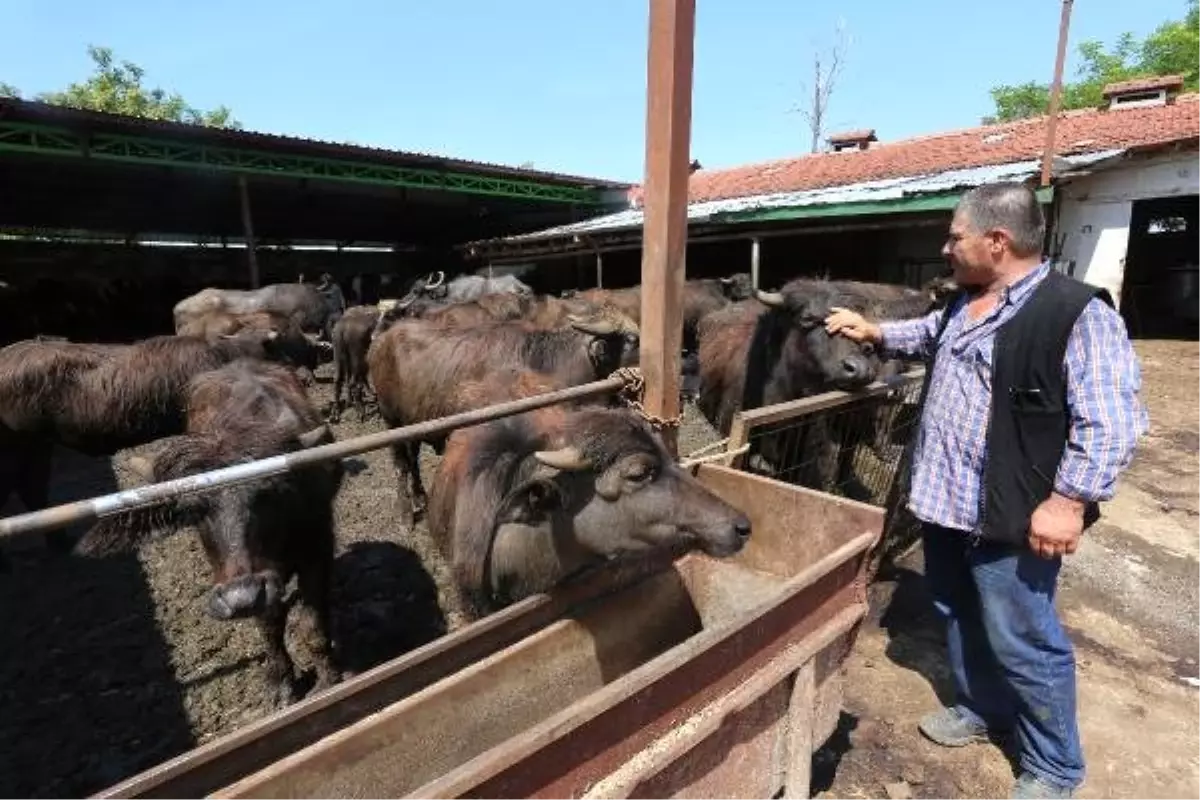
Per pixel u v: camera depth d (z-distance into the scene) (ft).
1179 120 45.91
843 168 60.75
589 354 18.81
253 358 20.06
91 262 70.44
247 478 6.54
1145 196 40.14
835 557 8.52
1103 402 7.89
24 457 20.12
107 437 20.34
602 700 5.76
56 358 19.43
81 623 15.69
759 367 19.89
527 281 78.18
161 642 14.93
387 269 91.20
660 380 10.73
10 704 13.00
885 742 11.37
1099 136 46.55
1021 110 118.62
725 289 43.14
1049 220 43.09
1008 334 8.60
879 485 18.22
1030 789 9.87
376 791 6.61
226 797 5.45
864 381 15.52
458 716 7.43
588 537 9.83
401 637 14.94
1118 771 10.78
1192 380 35.14
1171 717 12.02
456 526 11.13
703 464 11.70
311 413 14.96
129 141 42.01
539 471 10.08
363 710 7.06
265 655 14.43
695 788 6.93
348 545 19.38
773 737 8.01
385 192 64.95
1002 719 11.02
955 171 46.65
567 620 8.83
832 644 8.88
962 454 9.31
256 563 10.36
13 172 51.37
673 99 9.68
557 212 77.15
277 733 6.39
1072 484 8.04
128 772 11.42
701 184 71.46
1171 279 55.06
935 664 13.42
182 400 20.68
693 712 6.75
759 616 7.30
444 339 19.95
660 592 10.56
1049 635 9.21
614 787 5.95
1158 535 18.88
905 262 51.93
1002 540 8.80
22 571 18.21
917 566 17.19
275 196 63.05
